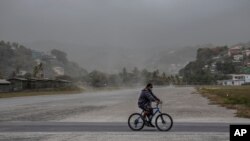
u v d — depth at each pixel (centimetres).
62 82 13388
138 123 1756
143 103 1747
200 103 4366
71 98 6438
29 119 2461
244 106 3619
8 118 2555
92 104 4409
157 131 1709
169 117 1731
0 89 9125
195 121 2222
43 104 4494
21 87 10256
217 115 2694
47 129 1823
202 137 1490
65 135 1577
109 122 2198
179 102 4631
